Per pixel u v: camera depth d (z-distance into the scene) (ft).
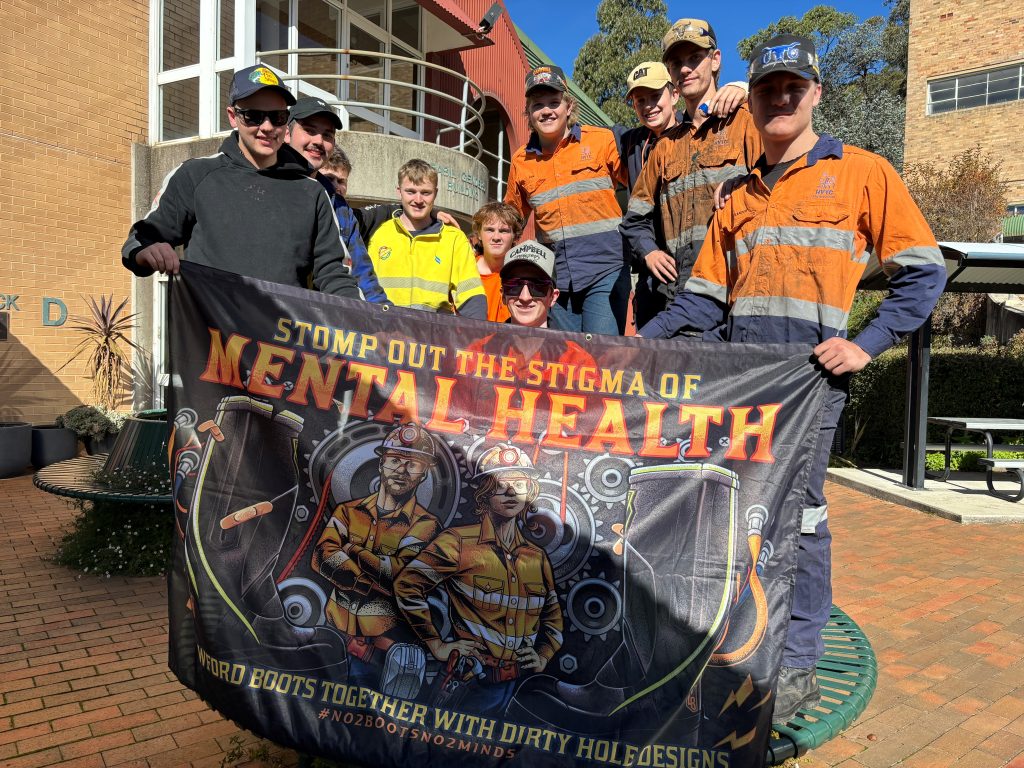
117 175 32.65
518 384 8.40
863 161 8.58
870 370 36.86
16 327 29.63
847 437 38.11
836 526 24.47
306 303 8.56
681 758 7.48
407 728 7.61
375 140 29.94
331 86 36.52
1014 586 18.13
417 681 7.75
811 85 8.60
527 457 8.23
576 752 7.48
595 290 14.42
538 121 14.11
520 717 7.61
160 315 33.81
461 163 33.78
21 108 29.40
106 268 32.40
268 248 9.31
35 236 30.07
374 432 8.30
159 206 9.14
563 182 14.32
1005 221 56.49
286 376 8.42
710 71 12.12
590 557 8.02
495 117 55.11
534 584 7.95
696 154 11.93
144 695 11.56
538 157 14.79
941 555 20.89
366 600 7.95
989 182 55.62
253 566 8.04
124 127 32.86
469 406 8.38
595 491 8.17
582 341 8.45
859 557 20.68
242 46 31.94
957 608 16.61
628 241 13.44
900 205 8.38
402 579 7.97
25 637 13.78
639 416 8.32
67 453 29.86
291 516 8.15
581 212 14.25
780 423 8.26
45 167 30.25
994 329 47.52
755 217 9.14
